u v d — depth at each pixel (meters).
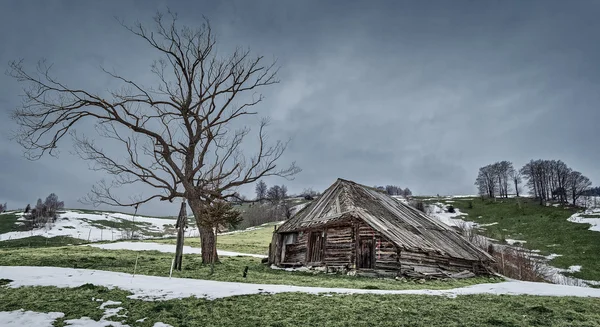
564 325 10.13
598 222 72.56
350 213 23.58
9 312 9.42
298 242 26.28
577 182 110.50
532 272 42.09
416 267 22.09
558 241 65.00
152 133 22.27
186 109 23.34
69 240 68.44
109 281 13.12
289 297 11.77
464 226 80.19
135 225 98.50
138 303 10.52
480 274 26.95
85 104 22.17
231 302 10.91
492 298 13.33
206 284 13.64
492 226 84.62
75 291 11.51
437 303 11.84
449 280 22.02
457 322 9.76
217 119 24.05
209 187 23.88
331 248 23.91
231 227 19.45
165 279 14.44
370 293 13.13
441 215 101.88
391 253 21.84
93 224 90.19
